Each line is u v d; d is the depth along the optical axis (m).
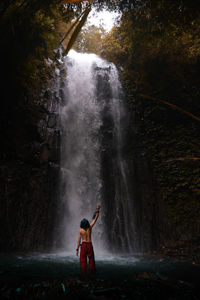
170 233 9.76
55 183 10.69
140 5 12.63
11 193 9.29
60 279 3.76
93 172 11.95
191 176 10.88
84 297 2.95
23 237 8.80
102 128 13.55
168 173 11.29
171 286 3.59
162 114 13.20
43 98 12.46
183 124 12.64
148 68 15.05
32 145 10.78
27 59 12.48
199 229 9.48
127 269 5.53
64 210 10.34
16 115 11.02
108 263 6.53
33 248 8.79
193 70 13.98
